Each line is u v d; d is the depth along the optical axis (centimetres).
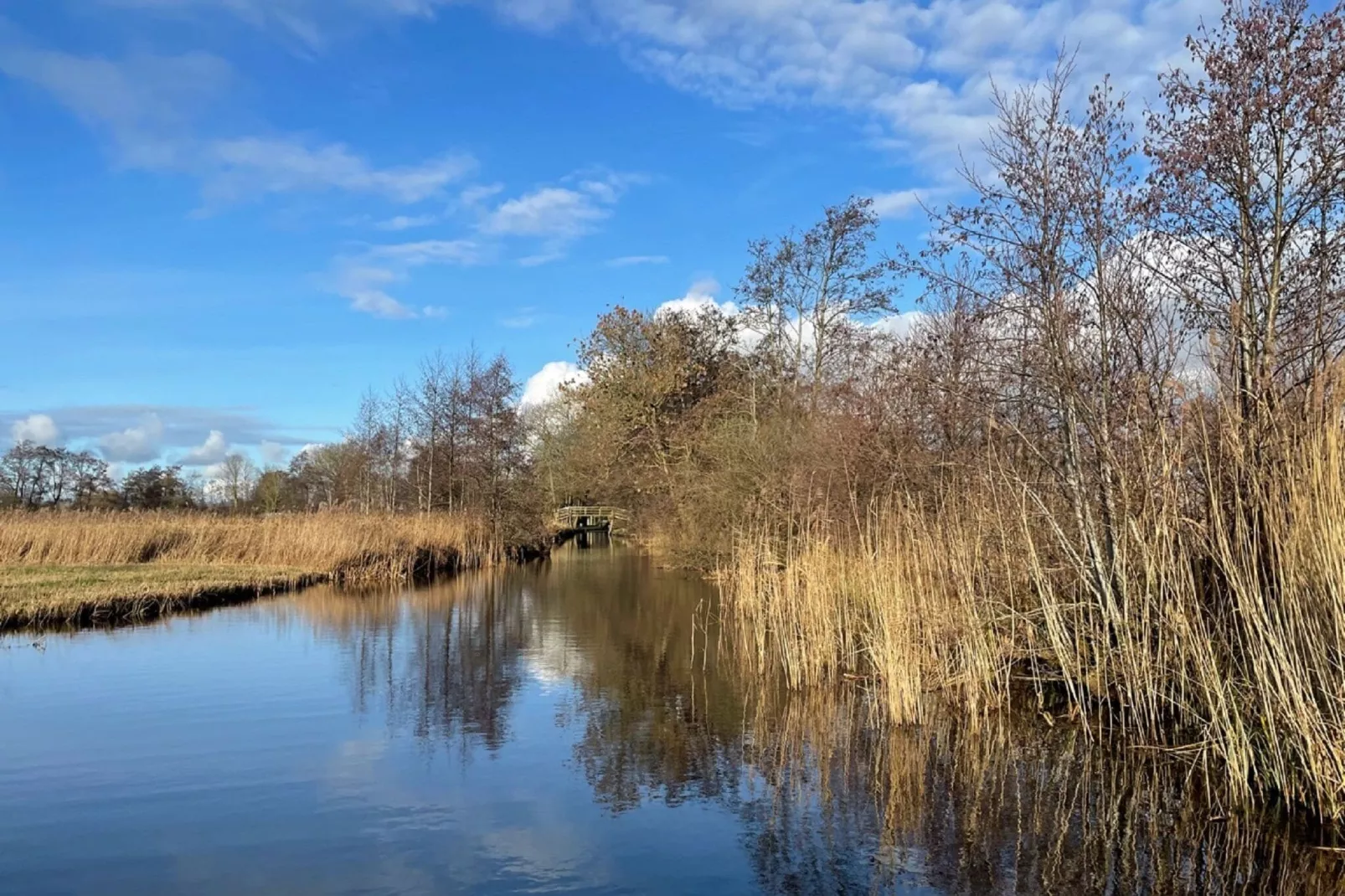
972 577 1030
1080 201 966
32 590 1672
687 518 2712
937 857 612
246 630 1533
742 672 1211
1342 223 886
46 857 611
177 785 752
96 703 1012
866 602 1214
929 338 1543
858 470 1672
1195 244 966
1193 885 555
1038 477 1080
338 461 4653
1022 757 818
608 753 847
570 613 1805
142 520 2486
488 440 3431
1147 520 829
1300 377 824
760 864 601
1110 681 899
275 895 555
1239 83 897
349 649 1369
